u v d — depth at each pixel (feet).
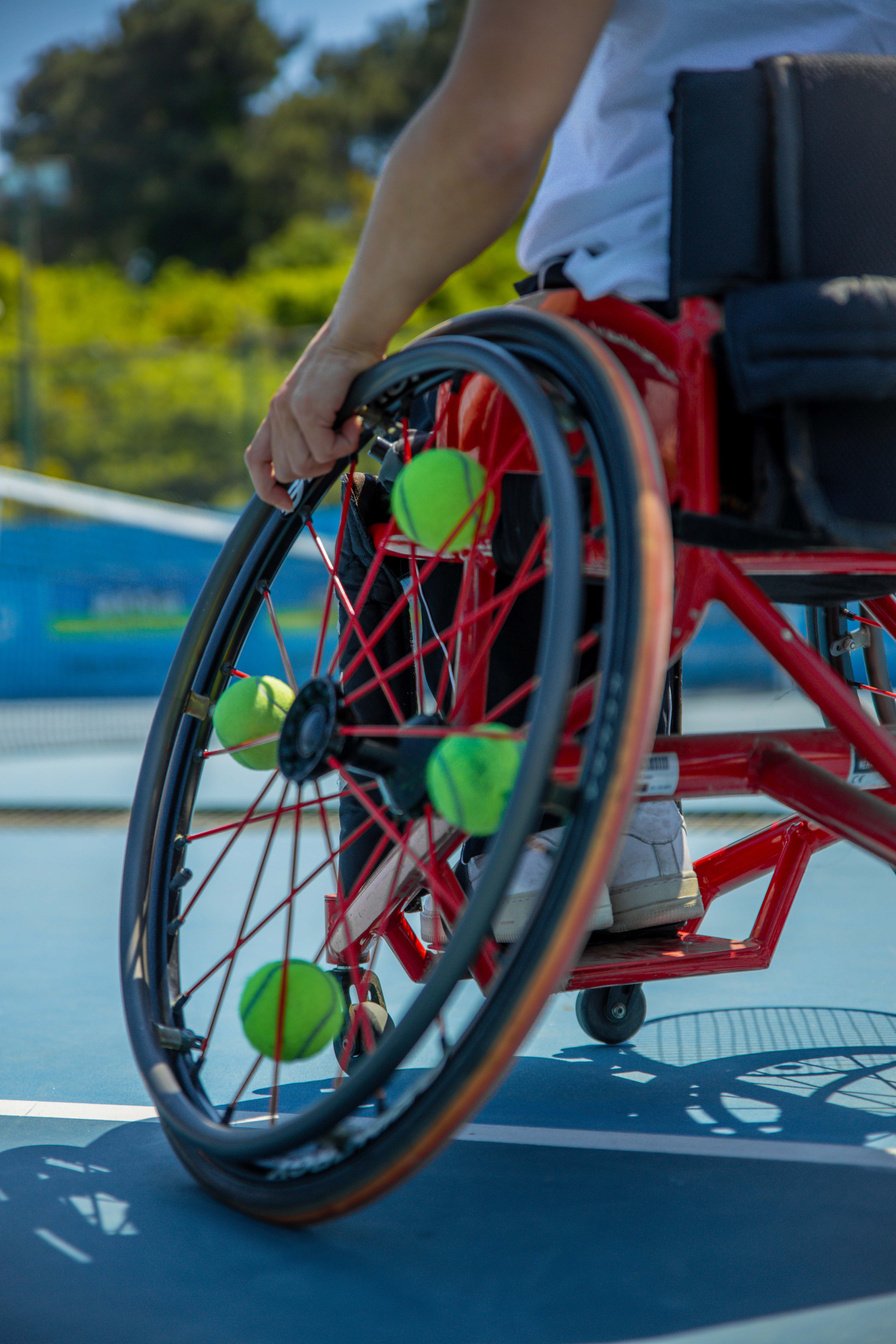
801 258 6.28
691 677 62.49
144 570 68.90
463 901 7.88
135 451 99.45
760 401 6.24
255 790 28.66
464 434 7.54
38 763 38.29
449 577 9.01
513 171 6.41
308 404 7.37
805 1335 5.47
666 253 6.88
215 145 215.51
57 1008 11.98
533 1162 7.61
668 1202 6.95
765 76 6.30
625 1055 9.98
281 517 8.28
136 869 8.20
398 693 9.26
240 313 173.47
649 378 6.71
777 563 7.09
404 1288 6.01
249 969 13.33
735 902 16.25
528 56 6.18
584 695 6.64
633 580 5.52
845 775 7.83
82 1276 6.21
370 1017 9.30
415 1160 5.69
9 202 188.85
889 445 6.32
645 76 7.10
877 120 6.35
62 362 81.92
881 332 6.09
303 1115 6.20
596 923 8.72
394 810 6.73
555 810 5.48
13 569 67.31
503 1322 5.66
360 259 6.92
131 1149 8.02
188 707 8.39
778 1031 10.55
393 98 221.66
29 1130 8.42
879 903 15.89
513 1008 5.36
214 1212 6.95
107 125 221.66
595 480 6.68
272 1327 5.68
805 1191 7.05
